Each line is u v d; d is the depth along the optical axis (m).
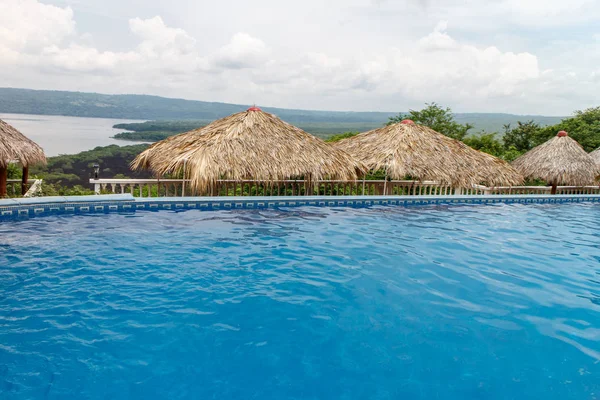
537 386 3.66
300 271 6.30
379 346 4.26
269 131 12.24
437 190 15.20
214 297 5.29
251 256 6.91
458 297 5.50
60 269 6.00
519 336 4.50
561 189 16.98
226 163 10.84
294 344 4.25
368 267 6.57
